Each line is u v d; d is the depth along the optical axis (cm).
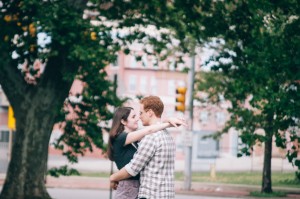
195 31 1938
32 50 1980
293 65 1515
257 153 5712
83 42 1783
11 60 1991
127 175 647
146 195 643
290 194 3100
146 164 646
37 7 1750
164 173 646
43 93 1981
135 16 1962
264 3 1598
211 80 3094
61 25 1730
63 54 1923
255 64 1608
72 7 1847
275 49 1546
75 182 3469
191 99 3191
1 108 6384
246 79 1812
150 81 7394
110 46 1859
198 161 6438
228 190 3197
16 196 1936
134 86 7338
